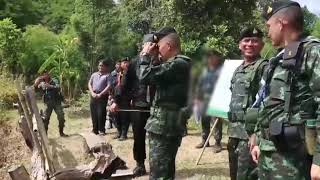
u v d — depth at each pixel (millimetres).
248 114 3645
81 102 16078
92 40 18078
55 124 12109
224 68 5523
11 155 8531
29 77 21859
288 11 2771
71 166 5758
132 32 19750
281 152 2762
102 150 5863
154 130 4215
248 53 4125
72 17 18406
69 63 18922
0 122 10648
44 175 5465
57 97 9922
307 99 2652
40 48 22375
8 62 21016
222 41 11773
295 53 2658
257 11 12398
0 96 13422
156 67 4105
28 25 26469
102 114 9914
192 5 12383
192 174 6473
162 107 4172
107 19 18031
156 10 16812
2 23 20984
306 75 2641
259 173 2967
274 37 2857
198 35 12164
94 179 5434
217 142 7812
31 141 6262
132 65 6449
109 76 9672
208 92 3318
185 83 4074
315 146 2506
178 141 4305
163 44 4172
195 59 3219
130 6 19766
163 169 4223
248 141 3951
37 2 31219
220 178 6121
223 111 5383
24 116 6355
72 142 6414
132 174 6383
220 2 12258
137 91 6293
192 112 3578
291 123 2699
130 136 9906
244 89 4059
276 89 2795
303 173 2711
